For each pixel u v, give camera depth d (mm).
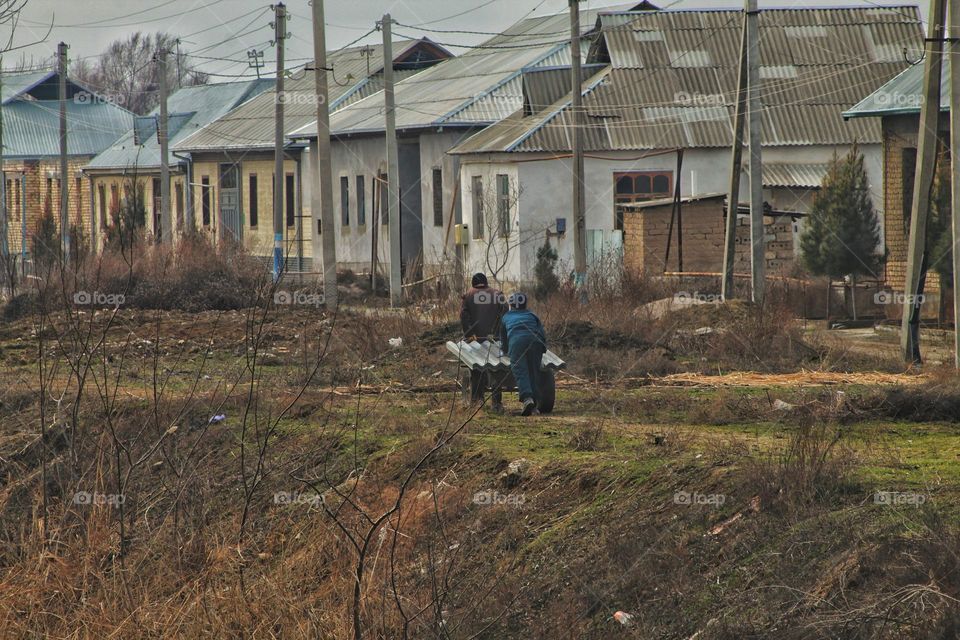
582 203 113312
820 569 27625
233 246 115125
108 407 37688
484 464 40031
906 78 108000
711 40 148750
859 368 69438
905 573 25984
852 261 107438
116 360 67500
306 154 189750
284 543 35219
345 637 28891
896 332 94500
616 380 62531
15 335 77875
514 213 136875
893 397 48094
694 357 73812
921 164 73375
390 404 51812
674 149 136125
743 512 31672
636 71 144375
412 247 165500
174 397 50031
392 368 66562
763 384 60594
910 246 73812
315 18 111562
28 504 38625
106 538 34750
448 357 68562
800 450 33875
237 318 92062
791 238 124250
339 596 30828
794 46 148750
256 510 37719
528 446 42062
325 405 50781
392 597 30000
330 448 42188
